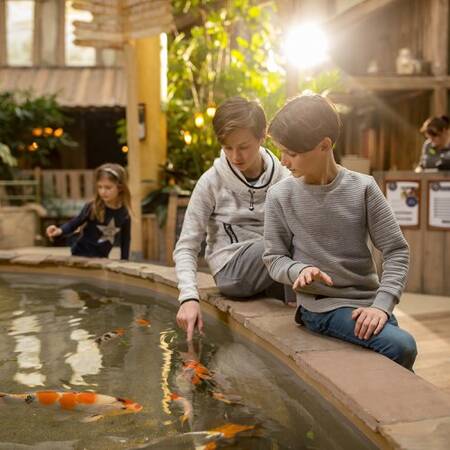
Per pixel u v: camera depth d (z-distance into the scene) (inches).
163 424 55.0
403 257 71.3
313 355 65.2
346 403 53.3
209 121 271.1
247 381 67.6
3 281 148.2
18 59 450.3
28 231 291.0
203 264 176.9
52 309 112.2
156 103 253.8
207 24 302.4
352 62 333.4
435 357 94.0
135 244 224.1
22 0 446.6
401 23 301.4
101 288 136.5
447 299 151.7
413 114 294.7
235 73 282.4
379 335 66.2
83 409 59.1
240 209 95.3
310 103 68.7
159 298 123.2
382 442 47.1
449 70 263.1
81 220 159.9
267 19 290.5
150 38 250.2
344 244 73.4
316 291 73.9
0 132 357.4
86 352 81.4
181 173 260.4
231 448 49.4
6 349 83.4
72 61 447.8
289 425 54.2
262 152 96.8
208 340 87.1
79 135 446.0
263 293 99.4
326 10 233.0
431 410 49.6
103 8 213.2
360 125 362.0
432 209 158.6
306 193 74.1
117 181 156.6
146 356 78.8
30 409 59.3
